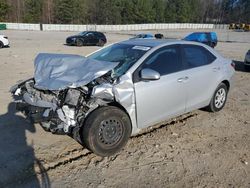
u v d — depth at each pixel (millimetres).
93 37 28531
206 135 5332
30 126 5438
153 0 99062
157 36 30703
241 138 5262
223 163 4355
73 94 4199
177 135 5266
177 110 5320
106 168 4125
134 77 4586
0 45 21453
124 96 4441
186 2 106875
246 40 44812
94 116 4250
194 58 5672
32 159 4293
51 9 81500
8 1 76875
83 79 4250
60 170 4039
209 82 5922
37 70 4805
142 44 5309
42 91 4453
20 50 20156
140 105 4652
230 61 6641
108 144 4414
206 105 6160
